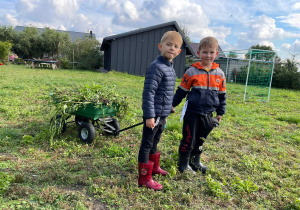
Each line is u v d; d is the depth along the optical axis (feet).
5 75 48.55
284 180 11.63
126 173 11.30
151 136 9.96
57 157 12.62
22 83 37.09
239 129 20.81
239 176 11.94
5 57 90.53
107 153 13.42
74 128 17.30
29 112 20.10
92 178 10.70
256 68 51.96
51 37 135.23
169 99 10.05
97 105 14.15
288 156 15.07
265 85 52.75
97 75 64.28
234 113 26.25
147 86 9.40
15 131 15.72
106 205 8.86
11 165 11.44
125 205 8.89
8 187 9.43
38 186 9.84
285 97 46.50
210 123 11.04
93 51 90.38
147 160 10.06
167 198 9.43
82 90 15.87
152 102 9.41
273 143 17.61
